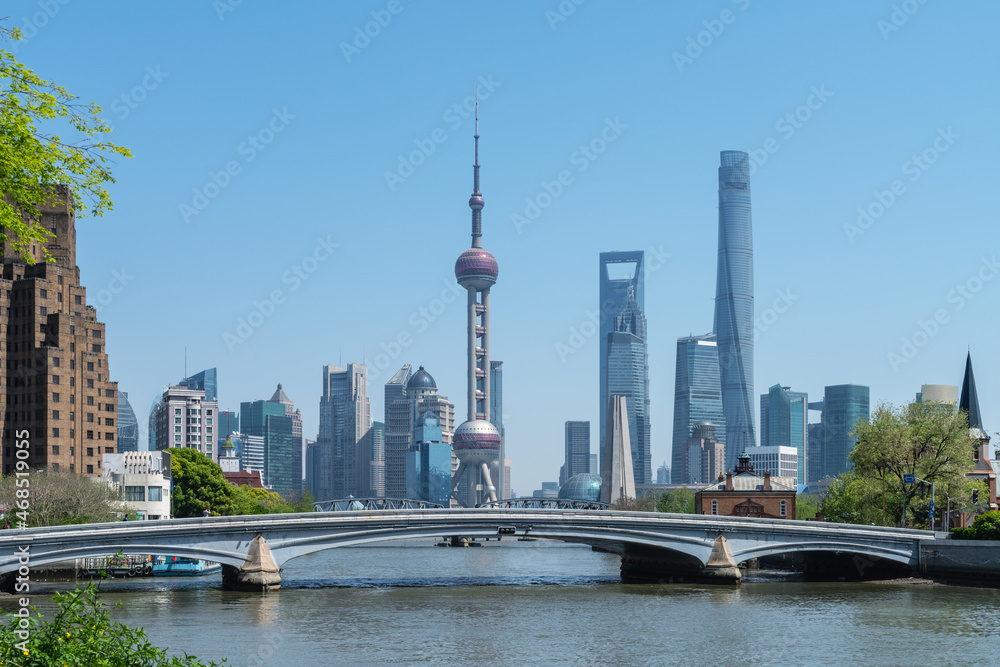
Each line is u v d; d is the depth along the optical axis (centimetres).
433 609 9638
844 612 9494
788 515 18162
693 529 13175
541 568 17712
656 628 8375
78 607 2839
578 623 8669
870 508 15638
